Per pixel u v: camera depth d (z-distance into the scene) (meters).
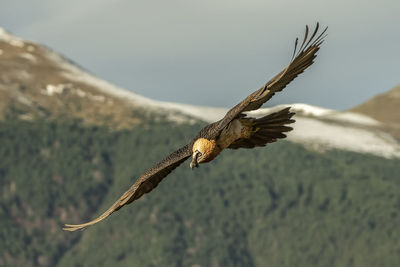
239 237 177.25
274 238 174.88
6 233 164.50
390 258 158.00
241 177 190.38
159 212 174.62
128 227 171.25
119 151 195.88
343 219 172.38
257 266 172.62
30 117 198.62
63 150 189.50
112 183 187.25
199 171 191.12
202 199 183.50
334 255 167.75
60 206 178.12
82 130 199.00
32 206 175.50
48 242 168.12
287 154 192.25
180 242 170.38
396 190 177.00
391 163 195.50
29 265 160.50
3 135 185.50
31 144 189.50
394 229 165.62
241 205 184.38
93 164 190.50
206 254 169.38
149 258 163.62
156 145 194.75
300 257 168.75
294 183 184.50
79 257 165.38
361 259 162.38
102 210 178.75
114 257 164.62
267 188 185.62
